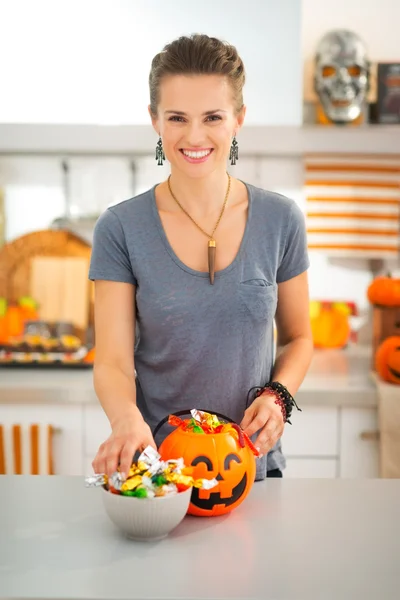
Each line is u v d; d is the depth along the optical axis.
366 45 2.76
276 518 1.14
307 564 0.98
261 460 1.36
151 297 1.38
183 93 1.24
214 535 1.08
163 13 2.91
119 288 1.40
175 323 1.37
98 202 3.05
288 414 1.30
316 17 2.88
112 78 2.93
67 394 2.33
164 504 1.02
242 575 0.94
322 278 3.11
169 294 1.37
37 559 0.99
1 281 2.97
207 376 1.40
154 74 1.30
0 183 3.05
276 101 2.92
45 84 2.93
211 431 1.19
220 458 1.13
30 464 2.36
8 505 1.19
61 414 2.36
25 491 1.26
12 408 2.36
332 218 2.87
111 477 1.07
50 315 2.97
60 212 3.06
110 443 1.14
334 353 2.95
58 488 1.28
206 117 1.26
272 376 1.44
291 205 1.45
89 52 2.92
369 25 2.88
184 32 2.92
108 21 2.91
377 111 2.73
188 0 2.91
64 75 2.92
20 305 2.91
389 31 2.88
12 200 3.05
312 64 2.88
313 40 2.88
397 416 2.27
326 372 2.57
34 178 3.04
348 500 1.23
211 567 0.97
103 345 1.39
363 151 2.73
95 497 1.23
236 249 1.40
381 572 0.96
